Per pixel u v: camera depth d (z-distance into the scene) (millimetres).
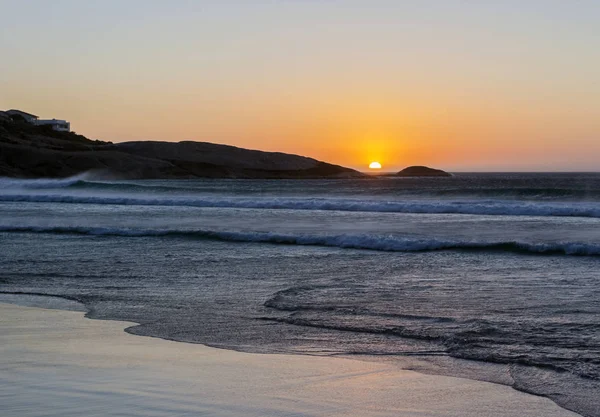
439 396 4953
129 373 5465
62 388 4965
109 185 53750
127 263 13258
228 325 7605
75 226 21031
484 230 19812
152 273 11883
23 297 9516
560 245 14422
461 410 4621
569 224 21203
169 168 128625
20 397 4711
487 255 14305
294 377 5438
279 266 12781
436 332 7160
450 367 5828
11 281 11000
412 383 5301
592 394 5020
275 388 5082
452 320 7746
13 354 6160
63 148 131375
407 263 13172
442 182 96625
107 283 10773
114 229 19500
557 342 6645
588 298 9008
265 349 6477
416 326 7473
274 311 8406
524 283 10461
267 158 160625
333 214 26547
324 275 11578
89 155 121312
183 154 154000
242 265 12945
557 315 7918
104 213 27891
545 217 24234
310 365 5859
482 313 8117
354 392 5016
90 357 6051
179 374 5465
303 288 10172
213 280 11055
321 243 16625
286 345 6652
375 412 4535
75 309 8602
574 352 6262
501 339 6812
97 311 8453
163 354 6219
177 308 8641
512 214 25922
